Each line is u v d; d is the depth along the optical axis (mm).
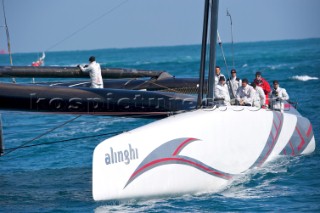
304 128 36500
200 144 28453
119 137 25703
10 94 27062
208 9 30391
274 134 33656
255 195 27391
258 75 37344
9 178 32188
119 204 25938
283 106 36938
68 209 25906
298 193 27406
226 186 29266
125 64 196000
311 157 35312
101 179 24844
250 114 31750
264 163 32906
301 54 197875
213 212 24906
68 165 35344
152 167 26547
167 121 27984
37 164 35781
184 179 27656
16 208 26391
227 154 29891
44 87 28562
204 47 30453
